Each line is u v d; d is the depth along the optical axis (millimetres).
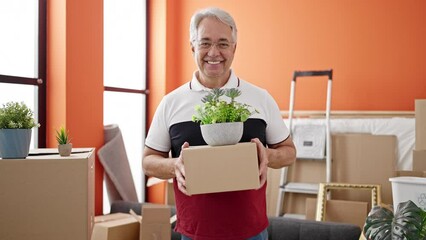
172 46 4117
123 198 2945
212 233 1296
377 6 3543
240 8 3971
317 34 3721
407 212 1587
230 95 1215
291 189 3184
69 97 2648
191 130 1338
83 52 2787
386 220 1623
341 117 3520
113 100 3529
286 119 3514
